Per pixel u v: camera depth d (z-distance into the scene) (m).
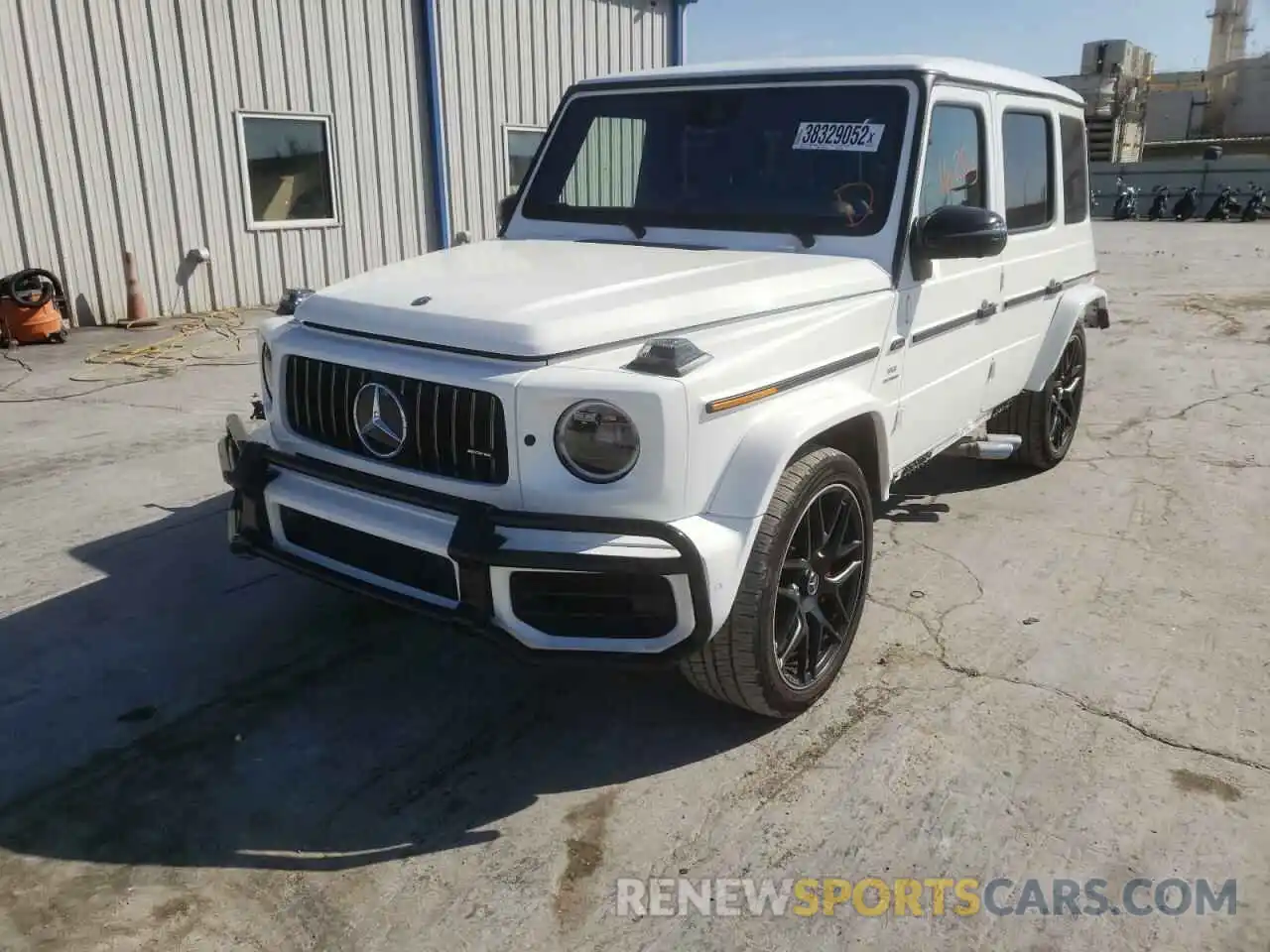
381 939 2.38
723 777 2.98
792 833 2.74
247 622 3.92
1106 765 3.02
